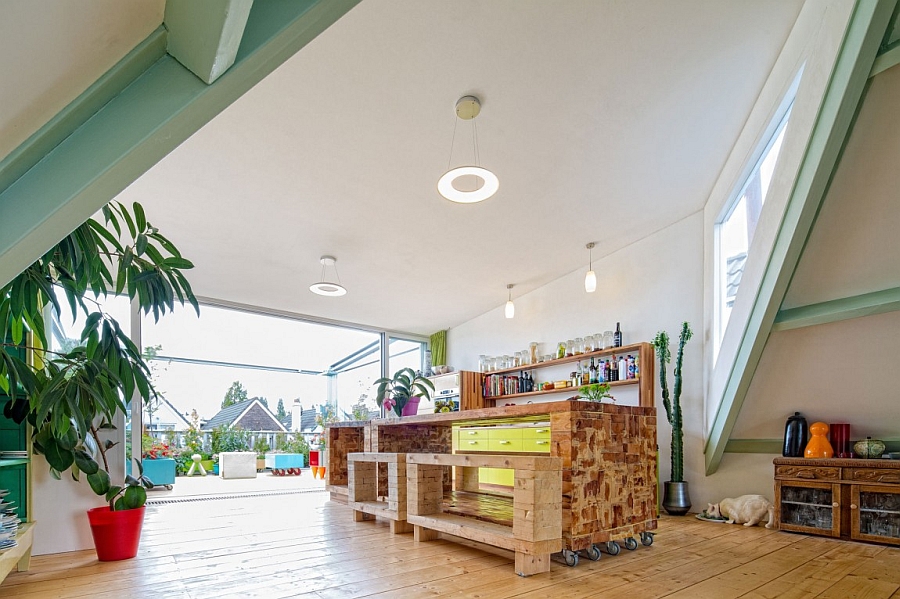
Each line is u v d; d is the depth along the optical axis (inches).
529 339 253.3
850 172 100.0
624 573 97.3
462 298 258.8
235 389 377.4
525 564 95.4
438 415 140.6
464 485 185.0
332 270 216.1
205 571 98.8
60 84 33.1
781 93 116.5
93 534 107.3
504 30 104.0
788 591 87.0
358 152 139.8
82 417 82.0
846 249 112.3
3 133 33.0
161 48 37.4
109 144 36.6
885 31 81.8
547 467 98.2
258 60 38.2
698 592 86.2
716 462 171.9
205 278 216.2
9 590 88.0
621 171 159.8
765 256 125.1
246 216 168.2
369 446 175.6
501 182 160.2
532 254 214.1
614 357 209.0
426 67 111.7
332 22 40.4
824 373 138.3
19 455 106.5
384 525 147.9
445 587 88.6
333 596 84.0
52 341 132.6
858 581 92.8
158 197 153.7
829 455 139.5
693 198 181.9
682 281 192.5
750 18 107.5
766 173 141.3
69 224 37.6
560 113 130.5
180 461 354.3
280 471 361.7
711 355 173.6
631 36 108.4
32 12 26.5
